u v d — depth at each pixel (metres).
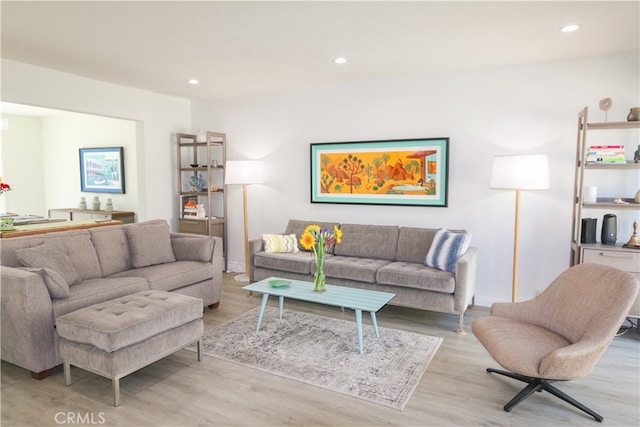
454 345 3.17
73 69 4.11
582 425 2.15
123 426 2.14
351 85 4.73
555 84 3.82
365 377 2.66
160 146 5.46
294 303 4.25
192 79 4.55
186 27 2.93
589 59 3.68
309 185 5.11
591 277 2.43
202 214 5.58
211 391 2.49
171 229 5.66
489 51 3.49
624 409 2.30
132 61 3.82
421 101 4.38
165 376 2.68
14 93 3.86
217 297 4.07
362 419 2.21
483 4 2.53
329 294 3.21
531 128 3.93
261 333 3.40
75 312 2.56
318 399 2.40
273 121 5.29
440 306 3.50
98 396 2.43
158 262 3.88
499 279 4.14
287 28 2.94
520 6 2.55
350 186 4.82
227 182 5.07
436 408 2.31
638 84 3.54
